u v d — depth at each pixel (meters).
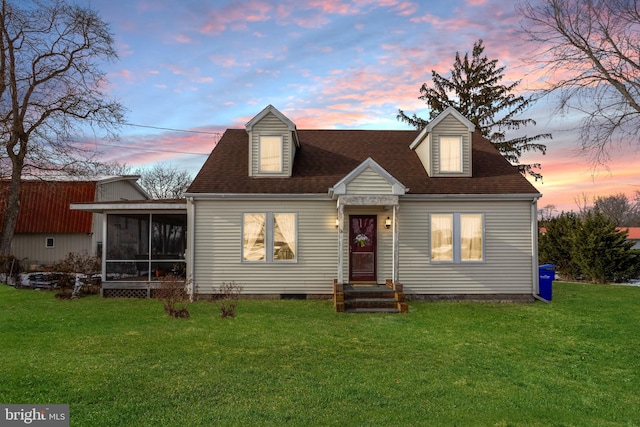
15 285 17.72
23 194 25.25
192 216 14.04
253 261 14.09
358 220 14.50
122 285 14.66
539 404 5.70
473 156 16.52
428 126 15.02
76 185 25.70
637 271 20.16
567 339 9.20
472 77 30.62
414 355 7.78
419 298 14.10
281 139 14.91
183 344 8.20
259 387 5.98
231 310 11.01
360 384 6.20
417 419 5.05
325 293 14.15
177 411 5.13
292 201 14.20
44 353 7.49
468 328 10.12
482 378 6.65
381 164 15.85
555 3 14.88
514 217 14.22
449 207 14.21
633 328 10.23
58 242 24.67
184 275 15.31
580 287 18.38
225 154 16.27
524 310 12.48
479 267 14.15
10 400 5.36
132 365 6.84
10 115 21.75
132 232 16.05
